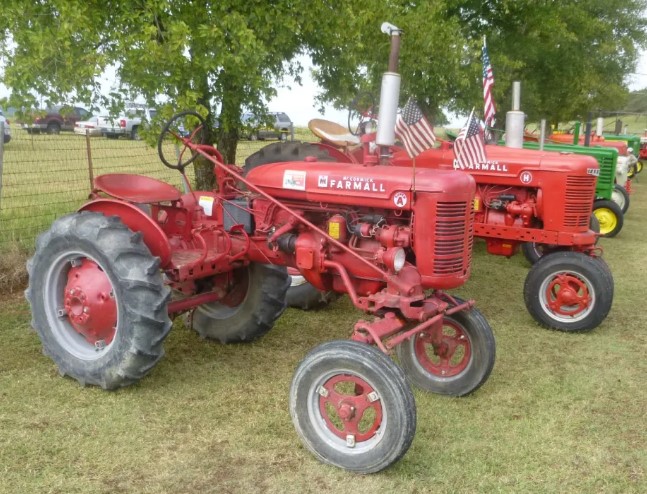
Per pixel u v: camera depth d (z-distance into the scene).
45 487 2.74
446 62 9.66
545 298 5.23
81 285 3.66
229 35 5.80
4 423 3.25
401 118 3.21
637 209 12.66
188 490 2.78
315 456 3.06
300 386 3.03
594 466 3.10
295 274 5.28
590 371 4.31
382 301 3.31
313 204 3.65
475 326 3.72
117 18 5.53
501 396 3.86
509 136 6.57
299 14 6.31
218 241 4.07
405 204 3.32
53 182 9.25
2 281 5.36
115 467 2.92
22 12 5.23
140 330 3.44
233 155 7.27
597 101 21.03
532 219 5.93
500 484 2.92
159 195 4.02
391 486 2.87
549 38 13.84
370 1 7.54
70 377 3.80
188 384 3.83
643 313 5.72
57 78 5.35
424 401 3.77
